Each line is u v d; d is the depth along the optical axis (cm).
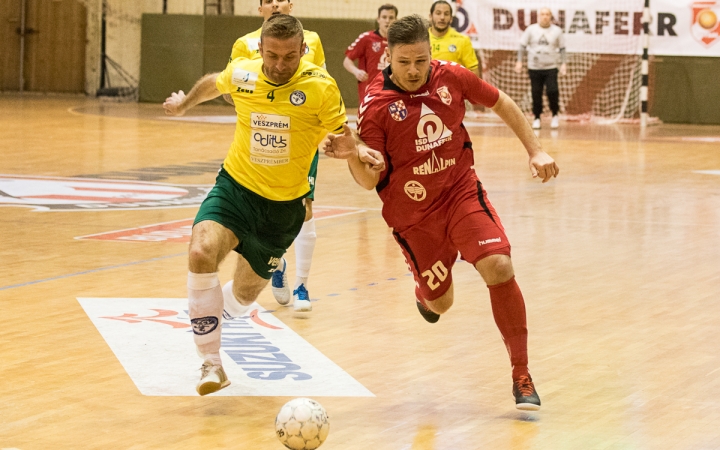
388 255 1164
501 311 629
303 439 520
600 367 725
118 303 894
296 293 902
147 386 663
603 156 2364
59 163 1980
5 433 565
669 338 810
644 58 3319
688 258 1162
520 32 3334
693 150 2553
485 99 658
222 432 577
